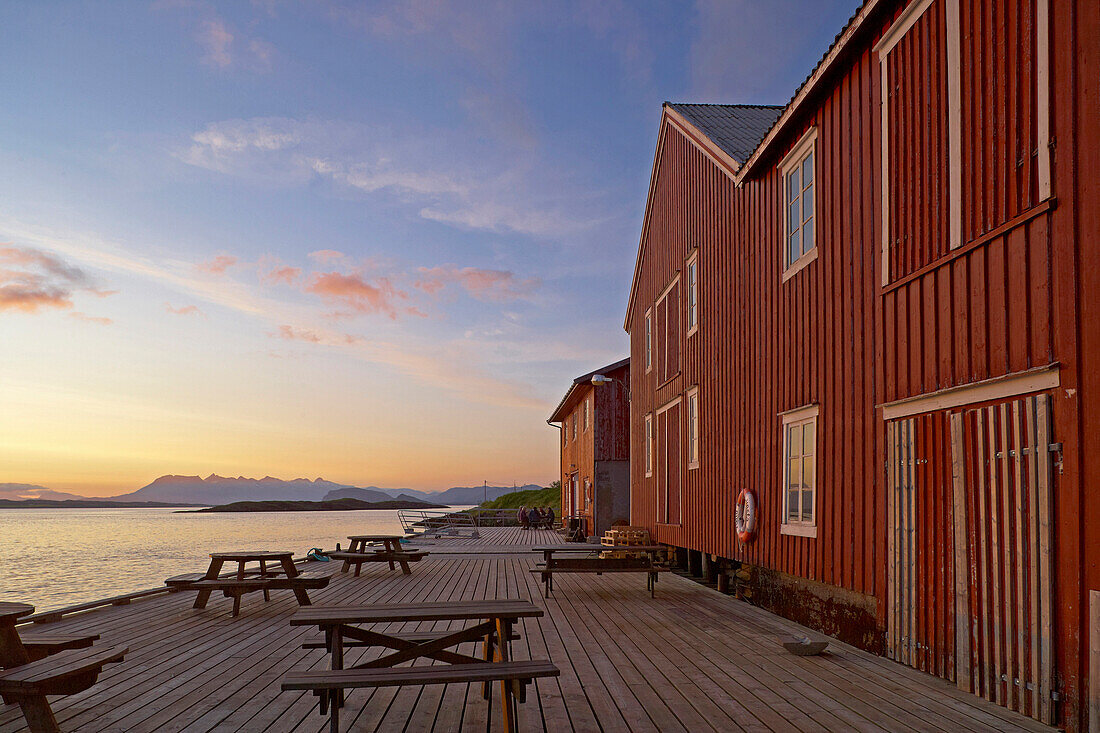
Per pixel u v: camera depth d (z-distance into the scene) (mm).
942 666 5590
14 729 4359
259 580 8656
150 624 8023
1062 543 4406
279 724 4508
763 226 9828
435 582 11945
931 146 5996
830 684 5477
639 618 8539
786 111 8594
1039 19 4727
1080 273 4348
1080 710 4227
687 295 13578
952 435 5531
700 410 12398
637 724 4543
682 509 13359
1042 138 4676
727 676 5730
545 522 35125
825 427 7773
